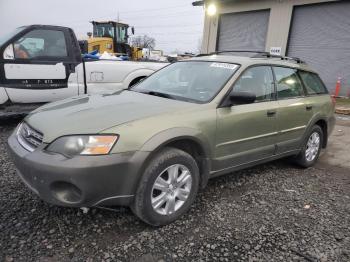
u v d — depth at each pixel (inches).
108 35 647.8
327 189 163.9
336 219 132.6
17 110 234.4
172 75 164.9
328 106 201.9
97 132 102.7
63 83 247.1
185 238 112.3
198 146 125.8
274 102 159.9
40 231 110.3
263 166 193.3
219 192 150.6
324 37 575.5
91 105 128.1
